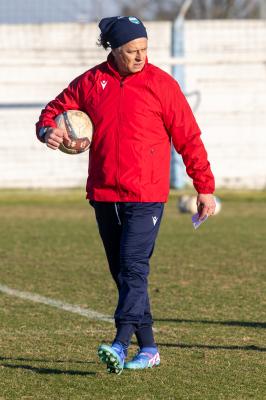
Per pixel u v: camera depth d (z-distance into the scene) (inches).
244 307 902.4
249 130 2474.2
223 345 735.7
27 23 2464.3
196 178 624.1
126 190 618.5
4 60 2263.8
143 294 620.7
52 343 741.9
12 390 598.9
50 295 976.9
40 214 1903.3
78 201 2206.0
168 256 1266.0
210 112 2474.2
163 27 2464.3
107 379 625.6
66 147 627.5
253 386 607.8
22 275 1114.1
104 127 622.8
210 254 1283.2
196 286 1027.3
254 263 1197.7
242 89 2471.7
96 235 1523.1
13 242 1432.1
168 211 1951.3
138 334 655.1
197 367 660.7
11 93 2447.1
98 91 625.6
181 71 2452.0
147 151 618.5
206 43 2470.5
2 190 2423.7
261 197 2222.0
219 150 2474.2
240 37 2470.5
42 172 2460.6
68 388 602.9
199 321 834.2
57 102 645.3
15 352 709.3
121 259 621.9
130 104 616.1
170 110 617.9
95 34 2471.7
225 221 1728.6
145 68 623.2
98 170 629.3
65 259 1247.5
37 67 2447.1
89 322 832.9
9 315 865.5
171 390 596.4
